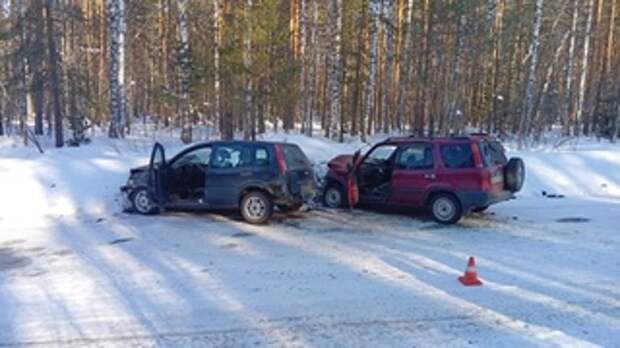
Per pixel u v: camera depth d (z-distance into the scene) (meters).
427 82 22.05
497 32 23.42
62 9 20.23
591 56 29.28
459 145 10.13
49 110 23.56
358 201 11.18
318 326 5.12
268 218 10.10
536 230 9.42
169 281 6.48
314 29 25.67
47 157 14.09
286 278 6.62
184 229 9.45
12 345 4.69
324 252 7.89
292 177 10.22
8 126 24.64
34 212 10.77
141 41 29.70
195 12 20.38
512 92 25.89
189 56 18.45
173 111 24.44
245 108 18.19
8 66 20.95
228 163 10.23
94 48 27.81
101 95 25.11
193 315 5.40
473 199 9.85
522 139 21.48
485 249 8.07
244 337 4.87
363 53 23.73
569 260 7.46
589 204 12.07
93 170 12.85
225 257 7.59
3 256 7.65
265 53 18.30
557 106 28.55
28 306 5.64
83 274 6.77
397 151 10.73
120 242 8.47
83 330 5.02
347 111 25.28
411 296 5.98
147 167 11.16
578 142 22.38
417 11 22.83
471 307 5.64
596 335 4.93
